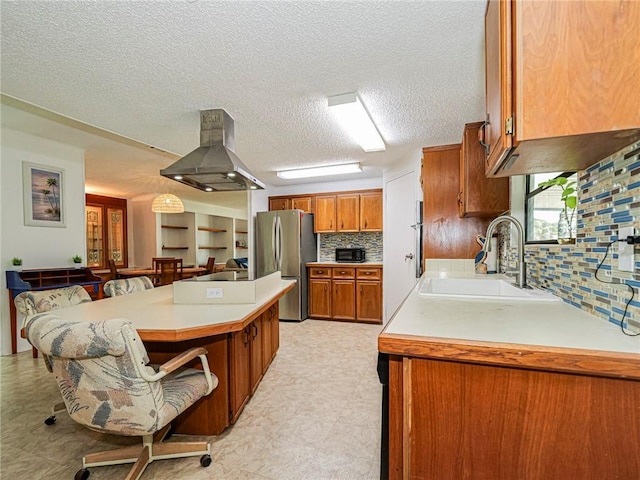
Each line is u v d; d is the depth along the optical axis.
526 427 0.86
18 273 3.21
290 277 4.81
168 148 3.42
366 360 3.16
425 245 3.00
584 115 0.87
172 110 2.44
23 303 2.28
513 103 0.94
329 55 1.75
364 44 1.65
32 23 1.46
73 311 1.91
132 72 1.91
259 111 2.47
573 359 0.79
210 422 1.89
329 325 4.57
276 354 3.29
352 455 1.71
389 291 4.41
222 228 8.66
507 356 0.84
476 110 2.48
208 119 2.48
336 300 4.83
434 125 2.79
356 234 5.25
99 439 1.87
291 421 2.05
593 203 1.18
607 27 0.85
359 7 1.38
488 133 1.33
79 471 1.54
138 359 1.32
